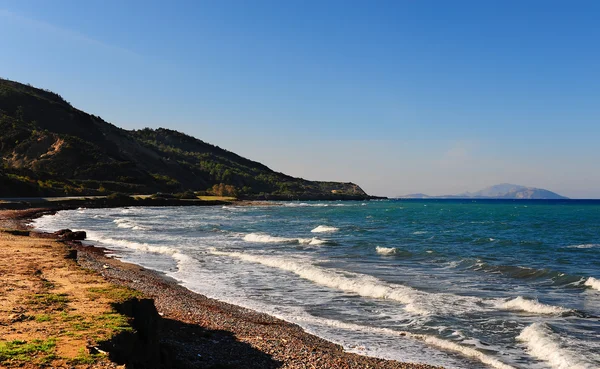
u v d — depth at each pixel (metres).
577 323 13.52
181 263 25.38
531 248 33.22
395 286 18.78
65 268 14.76
